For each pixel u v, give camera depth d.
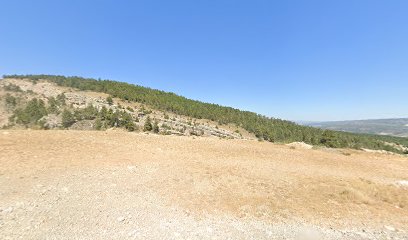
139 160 16.53
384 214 11.02
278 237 8.46
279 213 10.27
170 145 22.72
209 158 18.78
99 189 11.05
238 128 133.00
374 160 24.83
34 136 19.58
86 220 8.30
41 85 172.38
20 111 119.62
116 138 23.14
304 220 9.85
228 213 9.93
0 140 17.22
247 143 28.56
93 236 7.41
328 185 14.05
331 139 61.62
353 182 14.94
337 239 8.67
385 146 85.81
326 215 10.45
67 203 9.38
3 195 9.41
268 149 24.92
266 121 141.50
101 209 9.20
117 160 15.98
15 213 8.21
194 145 23.70
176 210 9.77
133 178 12.92
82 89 168.38
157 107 141.50
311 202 11.62
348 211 11.01
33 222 7.80
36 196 9.66
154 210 9.58
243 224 9.16
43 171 12.52
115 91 158.50
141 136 25.67
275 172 16.03
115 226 8.12
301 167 18.17
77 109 120.88
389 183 15.88
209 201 10.88
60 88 168.25
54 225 7.78
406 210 11.72
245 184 13.26
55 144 17.94
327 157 23.48
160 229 8.23
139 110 127.00
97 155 16.61
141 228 8.16
